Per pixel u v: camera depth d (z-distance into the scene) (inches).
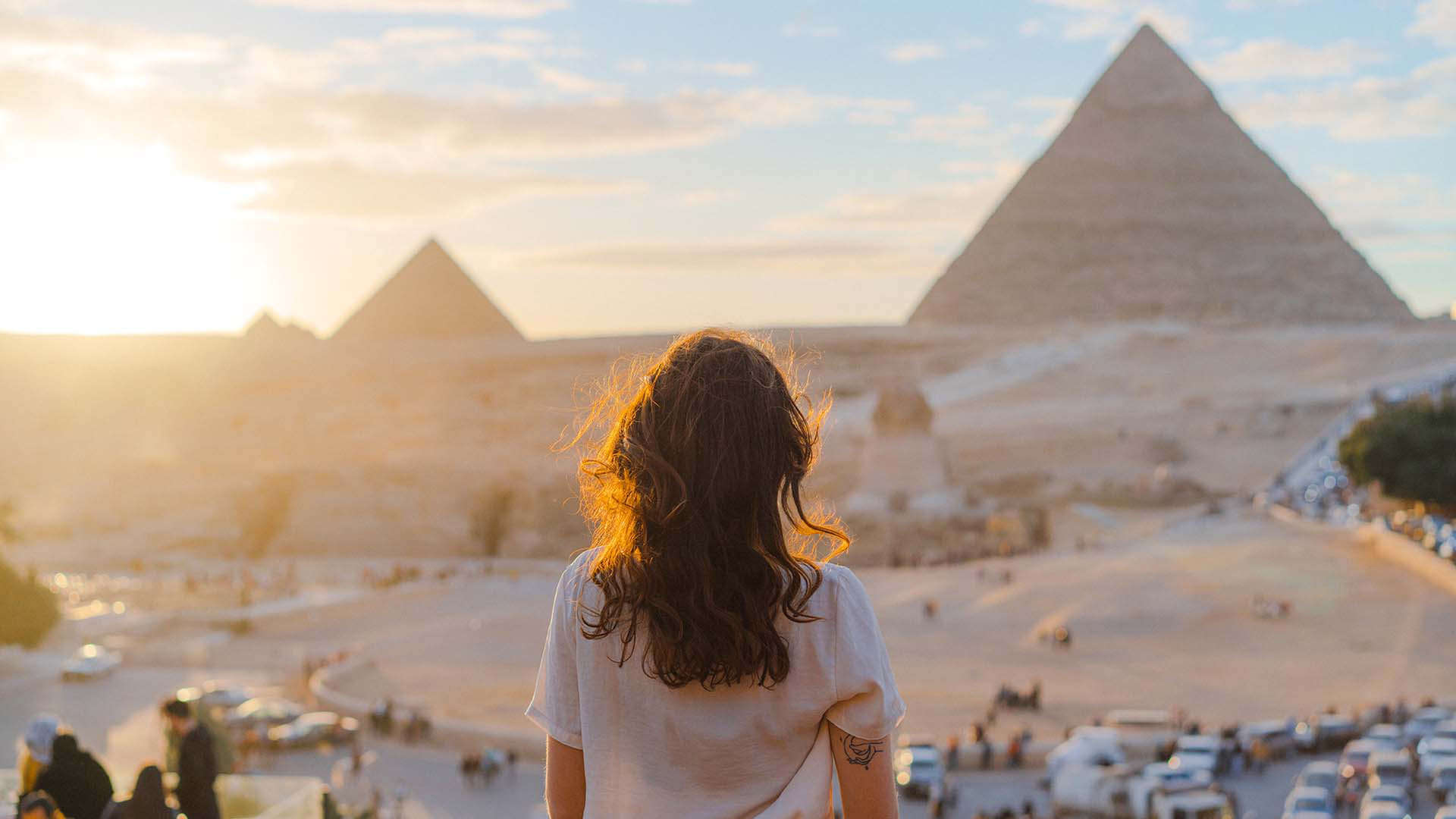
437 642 3122.5
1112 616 3036.4
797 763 135.2
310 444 7829.7
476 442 7495.1
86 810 386.6
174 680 2389.3
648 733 134.0
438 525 5580.7
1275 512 4426.7
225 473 6555.1
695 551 130.9
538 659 2915.8
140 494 6284.5
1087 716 2237.9
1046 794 1779.0
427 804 1723.7
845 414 7824.8
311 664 2706.7
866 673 132.2
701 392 135.4
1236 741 1900.8
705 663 130.0
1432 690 2329.0
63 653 2514.8
